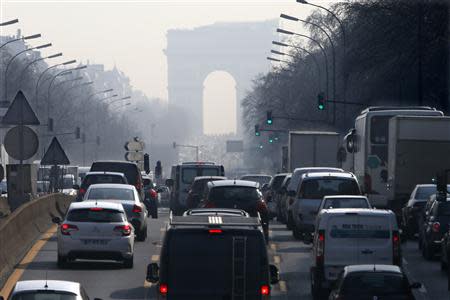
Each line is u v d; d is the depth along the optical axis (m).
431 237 80.00
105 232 71.62
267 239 87.44
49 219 102.25
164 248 41.78
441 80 163.00
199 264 41.75
